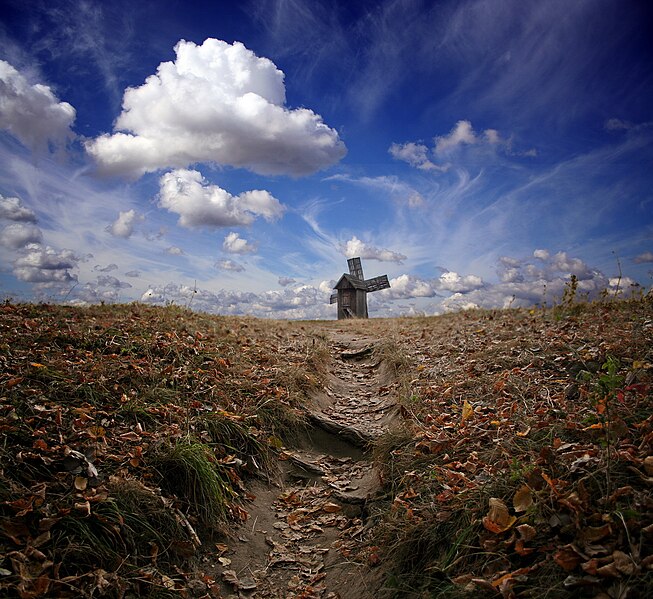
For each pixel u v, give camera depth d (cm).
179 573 386
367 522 468
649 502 295
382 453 564
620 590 248
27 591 295
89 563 345
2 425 424
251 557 444
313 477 583
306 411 713
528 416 506
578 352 652
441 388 705
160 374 646
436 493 432
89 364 606
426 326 1284
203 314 1155
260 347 912
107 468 431
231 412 625
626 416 416
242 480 546
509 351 764
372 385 899
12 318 730
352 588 388
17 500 351
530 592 276
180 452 479
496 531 332
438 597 316
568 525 304
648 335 637
